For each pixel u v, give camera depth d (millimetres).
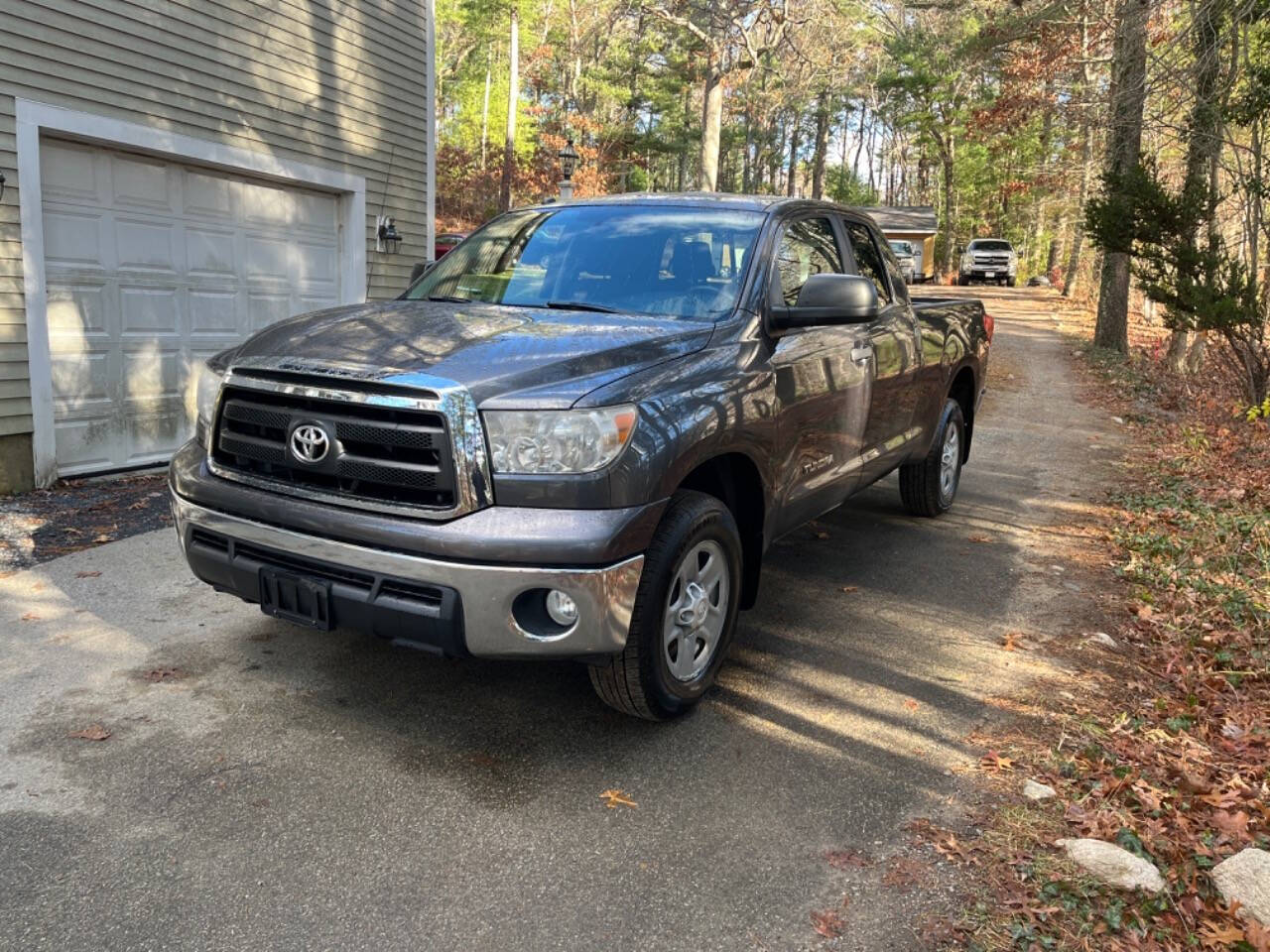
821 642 4371
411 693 3709
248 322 9336
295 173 9547
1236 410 11086
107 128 7480
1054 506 7141
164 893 2490
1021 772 3236
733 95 47312
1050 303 31734
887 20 34344
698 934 2408
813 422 4180
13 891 2477
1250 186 10641
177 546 5535
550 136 46438
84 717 3420
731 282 3963
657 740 3400
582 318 3689
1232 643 4465
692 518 3258
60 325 7379
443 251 20312
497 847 2742
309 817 2855
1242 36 11070
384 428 2961
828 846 2793
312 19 9586
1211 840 2854
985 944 2385
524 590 2871
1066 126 22141
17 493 7000
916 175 73438
